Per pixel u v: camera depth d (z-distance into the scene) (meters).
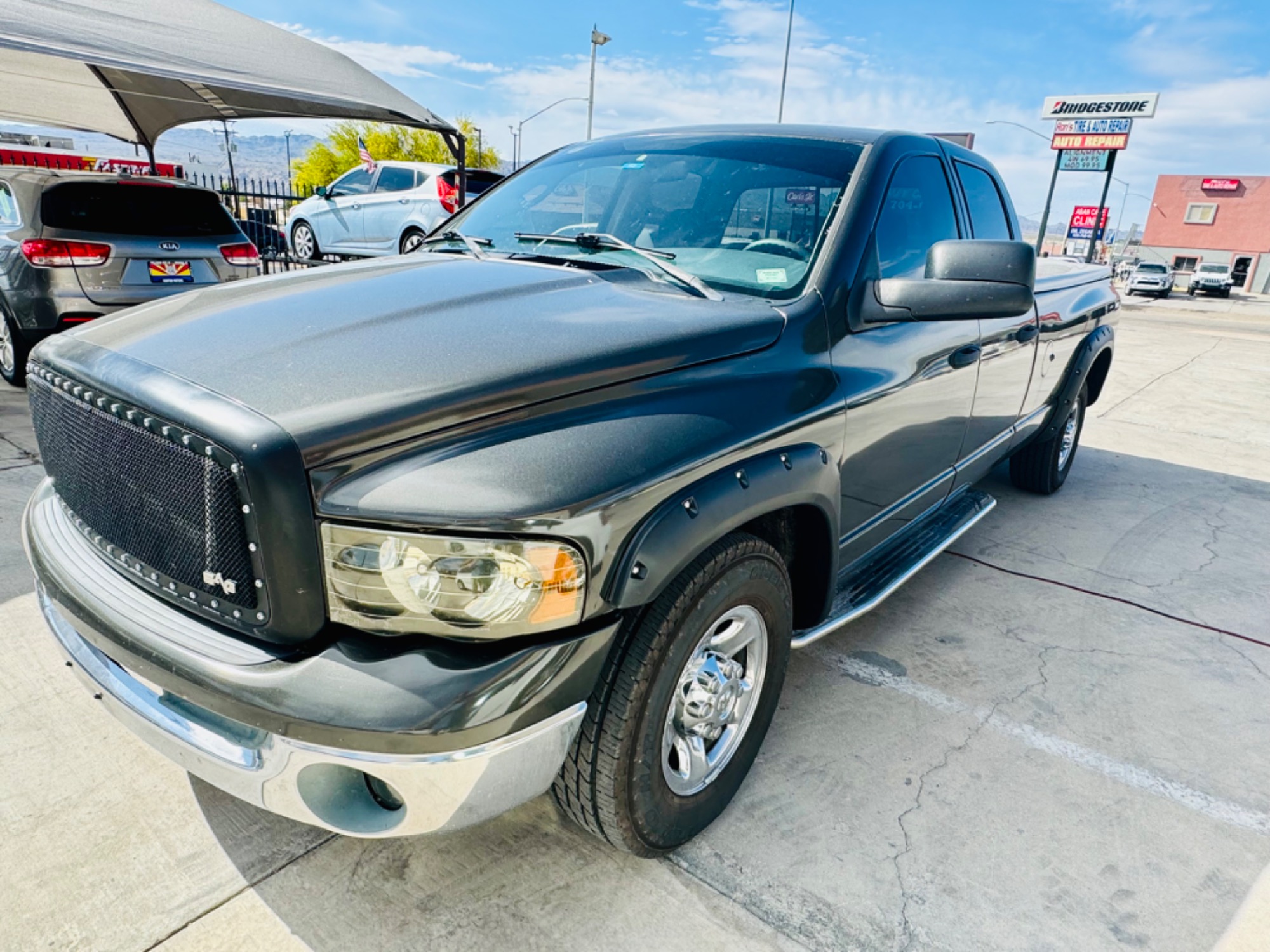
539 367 1.60
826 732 2.55
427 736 1.35
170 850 1.95
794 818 2.17
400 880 1.90
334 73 7.82
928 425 2.80
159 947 1.70
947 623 3.33
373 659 1.41
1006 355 3.38
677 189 2.61
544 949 1.75
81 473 1.73
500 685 1.41
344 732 1.35
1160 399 8.59
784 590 2.07
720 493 1.70
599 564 1.49
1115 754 2.53
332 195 12.20
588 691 1.55
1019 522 4.59
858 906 1.90
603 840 2.00
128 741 2.31
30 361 1.90
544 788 1.59
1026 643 3.20
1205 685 2.96
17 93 8.87
